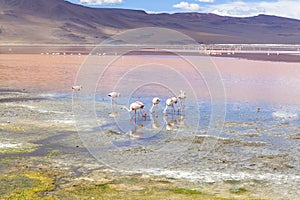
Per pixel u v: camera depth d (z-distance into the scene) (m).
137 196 17.98
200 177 20.45
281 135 29.09
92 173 21.02
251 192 18.53
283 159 23.55
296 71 74.62
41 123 31.98
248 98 44.47
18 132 29.27
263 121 33.56
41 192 18.36
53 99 42.88
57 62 90.25
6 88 50.88
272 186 19.30
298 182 19.84
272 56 114.56
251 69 77.00
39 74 66.69
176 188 18.95
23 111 36.56
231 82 57.34
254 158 23.67
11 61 93.19
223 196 18.00
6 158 23.38
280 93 48.59
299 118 34.94
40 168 21.70
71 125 31.22
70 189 18.80
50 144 26.31
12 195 17.92
